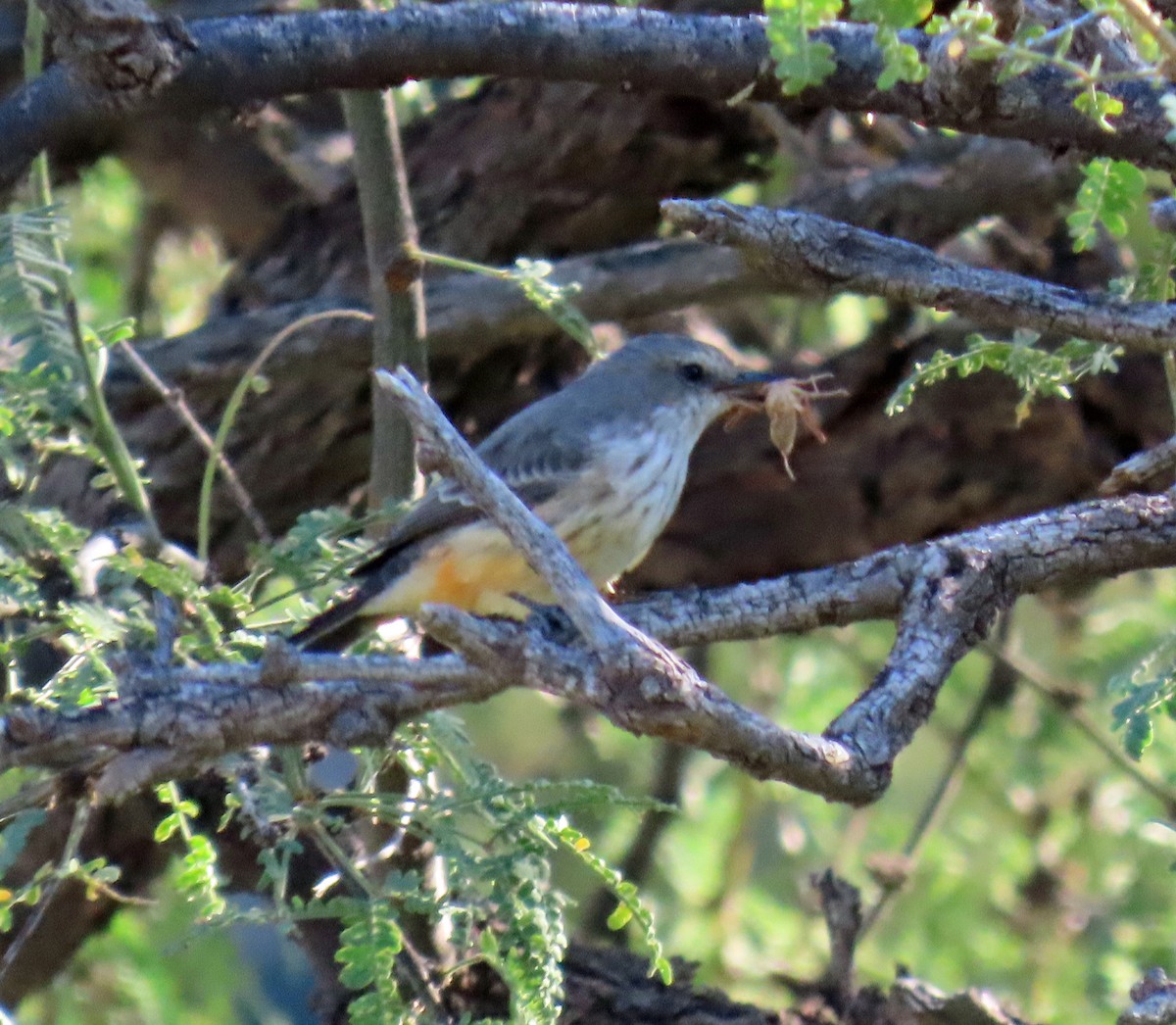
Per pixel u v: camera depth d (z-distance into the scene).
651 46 7.66
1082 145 7.28
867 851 15.05
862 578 7.40
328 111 15.51
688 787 14.98
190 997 13.16
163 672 6.47
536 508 10.23
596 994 9.84
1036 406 11.42
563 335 12.83
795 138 13.04
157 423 12.15
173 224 15.12
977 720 13.60
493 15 7.65
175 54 7.29
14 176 7.62
